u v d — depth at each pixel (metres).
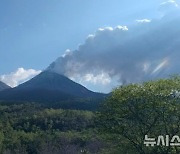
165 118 33.50
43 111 196.38
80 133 130.00
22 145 125.94
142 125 34.03
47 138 131.50
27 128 163.62
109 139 35.34
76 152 109.06
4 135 136.88
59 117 170.88
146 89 33.34
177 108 32.59
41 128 164.75
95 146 91.31
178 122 33.50
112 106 34.75
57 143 124.69
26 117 181.88
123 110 34.25
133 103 34.00
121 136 35.00
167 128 33.66
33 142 127.06
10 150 122.50
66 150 112.88
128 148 34.69
